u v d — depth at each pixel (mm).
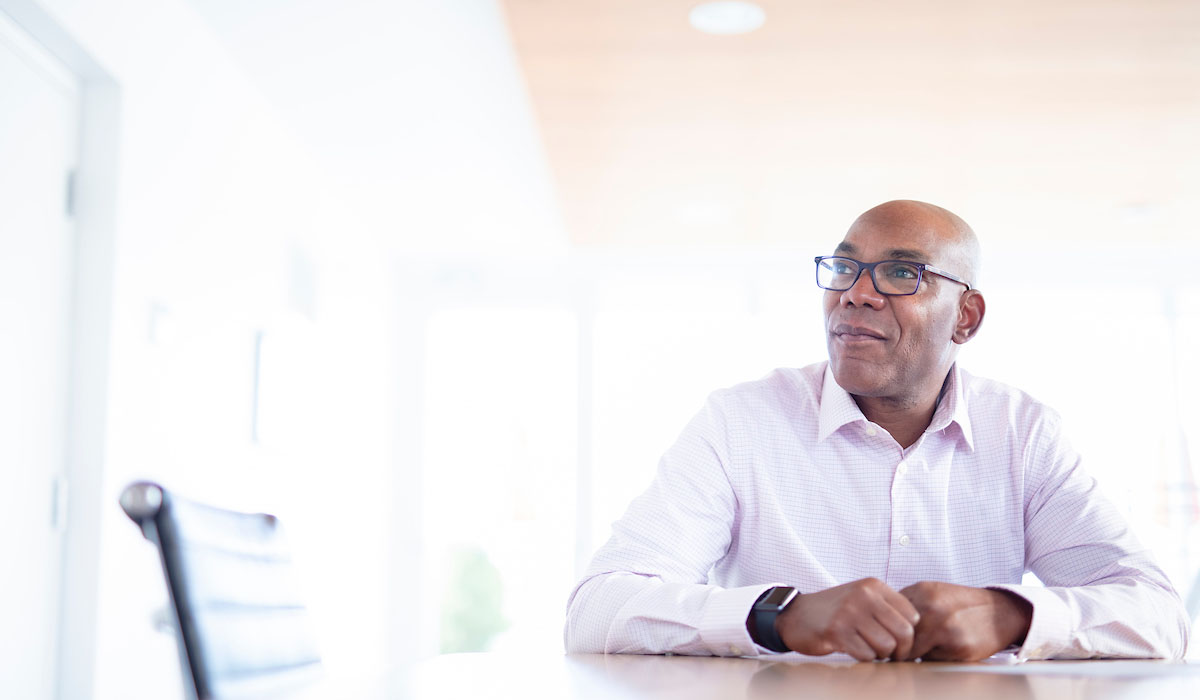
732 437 1574
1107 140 4008
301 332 4094
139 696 2654
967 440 1580
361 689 811
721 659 1117
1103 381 5457
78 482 2482
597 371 5641
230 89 3336
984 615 1093
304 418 4121
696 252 5621
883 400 1568
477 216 5004
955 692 775
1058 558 1525
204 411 3133
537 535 5527
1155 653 1226
